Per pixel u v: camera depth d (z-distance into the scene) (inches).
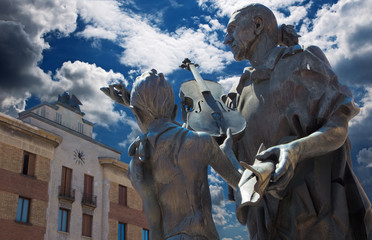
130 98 56.4
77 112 857.5
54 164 746.8
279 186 48.4
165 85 54.9
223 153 53.8
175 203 48.9
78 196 777.6
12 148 678.5
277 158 50.9
